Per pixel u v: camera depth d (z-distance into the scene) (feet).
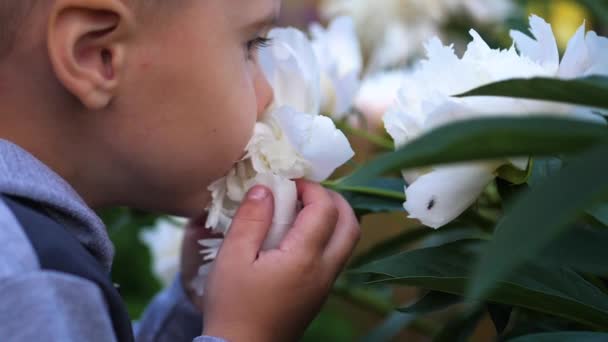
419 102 2.64
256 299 2.76
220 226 2.89
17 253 2.51
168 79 2.73
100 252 2.74
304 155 2.80
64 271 2.54
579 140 1.96
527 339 2.48
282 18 5.00
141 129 2.76
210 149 2.79
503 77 2.58
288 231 2.82
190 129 2.77
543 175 2.57
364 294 3.57
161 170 2.79
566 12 3.84
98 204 2.85
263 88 2.84
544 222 1.69
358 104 3.88
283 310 2.77
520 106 2.50
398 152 1.93
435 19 4.01
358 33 4.05
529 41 2.68
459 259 2.59
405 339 4.30
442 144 1.89
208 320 2.77
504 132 1.91
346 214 2.88
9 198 2.60
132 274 4.14
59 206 2.65
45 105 2.73
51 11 2.66
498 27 3.94
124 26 2.68
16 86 2.72
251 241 2.79
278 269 2.77
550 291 2.50
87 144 2.76
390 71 4.05
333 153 2.80
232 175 2.84
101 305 2.54
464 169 2.56
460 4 3.99
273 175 2.81
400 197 2.93
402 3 4.03
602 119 2.51
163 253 3.60
